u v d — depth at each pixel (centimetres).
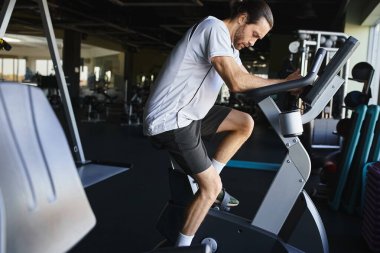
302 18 948
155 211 281
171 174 182
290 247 164
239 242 171
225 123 175
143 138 645
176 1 657
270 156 539
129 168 412
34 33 1426
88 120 895
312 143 435
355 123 296
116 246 220
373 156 288
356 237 253
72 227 94
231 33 157
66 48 1246
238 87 144
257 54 1664
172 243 180
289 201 165
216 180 161
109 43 1584
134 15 979
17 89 87
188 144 155
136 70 1825
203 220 175
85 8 852
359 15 622
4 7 312
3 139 80
